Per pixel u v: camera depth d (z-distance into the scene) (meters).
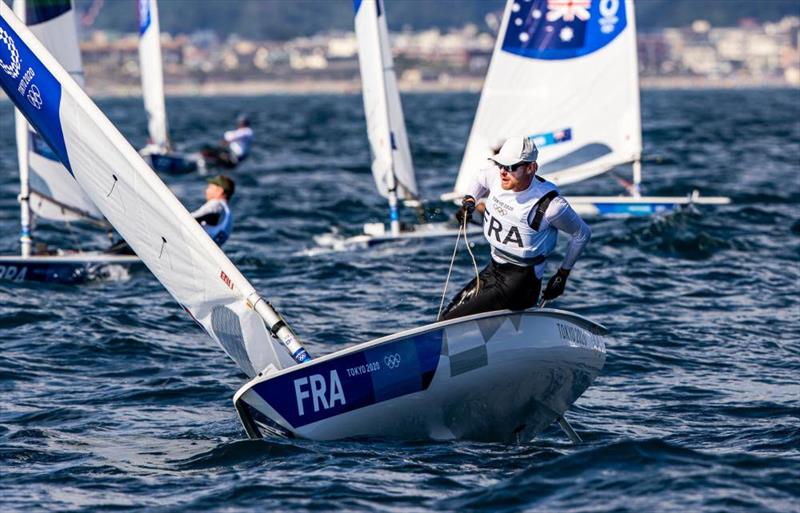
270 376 30.17
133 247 33.62
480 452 31.42
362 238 70.31
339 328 49.00
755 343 45.84
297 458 30.30
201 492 28.41
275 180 117.50
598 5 75.00
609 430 34.44
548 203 30.02
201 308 32.62
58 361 42.88
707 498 26.95
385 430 31.53
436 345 30.78
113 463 31.00
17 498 28.25
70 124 33.22
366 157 153.62
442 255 66.44
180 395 38.50
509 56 75.31
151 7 124.62
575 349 32.44
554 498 27.27
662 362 42.84
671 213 76.62
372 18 69.19
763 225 76.94
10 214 87.94
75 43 63.03
